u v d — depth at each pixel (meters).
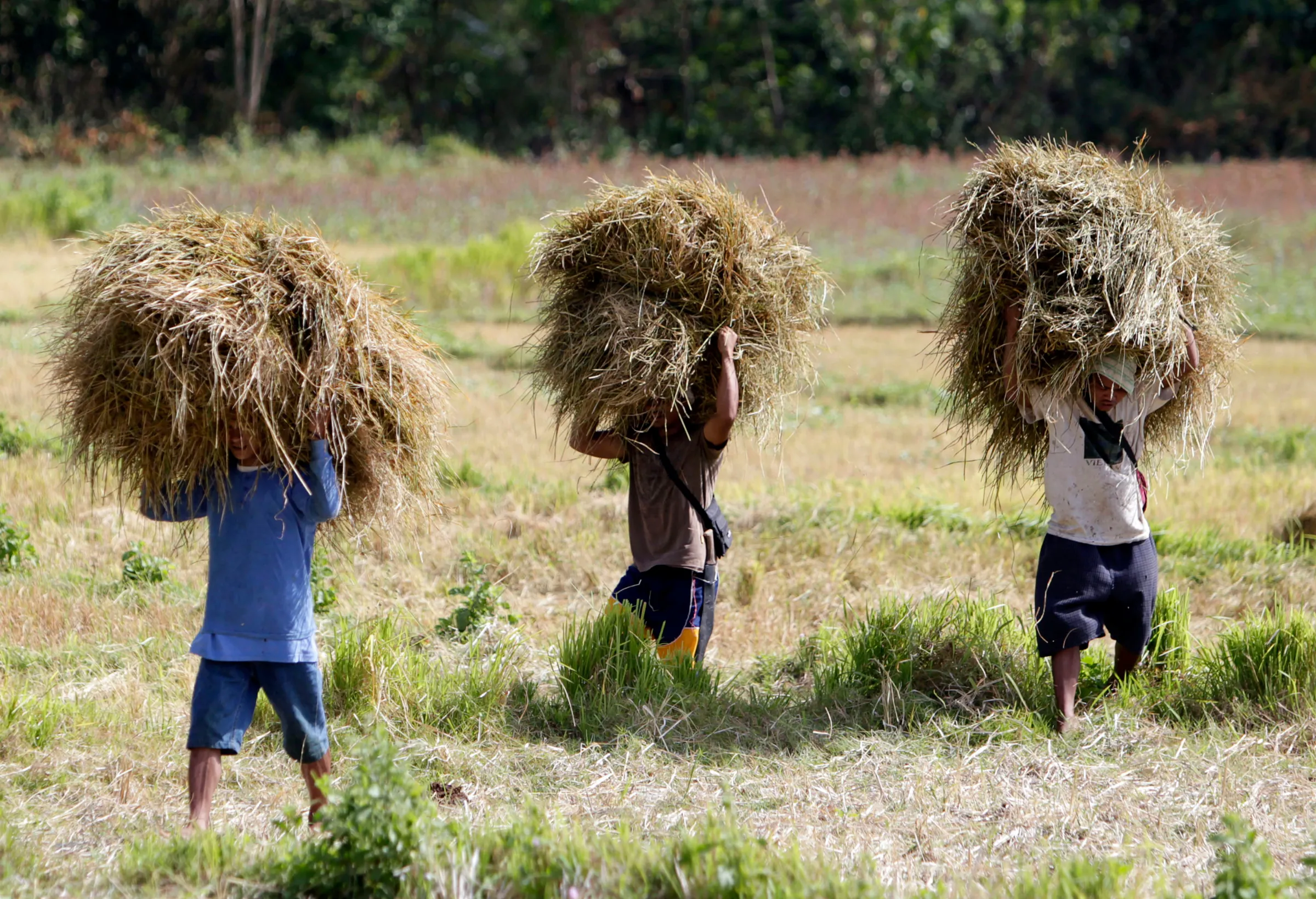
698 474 19.70
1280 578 28.02
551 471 36.12
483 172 137.25
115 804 15.82
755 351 19.89
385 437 16.56
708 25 184.75
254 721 18.55
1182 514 33.44
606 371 19.09
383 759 13.73
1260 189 122.44
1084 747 18.39
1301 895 12.87
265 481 14.97
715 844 13.11
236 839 14.30
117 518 28.56
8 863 13.61
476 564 25.92
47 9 153.38
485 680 19.59
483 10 180.62
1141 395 19.22
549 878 12.75
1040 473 21.16
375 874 12.97
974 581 27.44
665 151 179.62
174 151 141.38
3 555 25.11
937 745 18.55
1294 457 42.00
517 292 72.88
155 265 14.80
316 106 169.38
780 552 29.25
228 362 14.51
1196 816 15.95
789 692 20.69
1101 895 12.73
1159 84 190.50
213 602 14.76
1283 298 77.25
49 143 133.88
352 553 23.67
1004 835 15.36
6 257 75.81
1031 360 19.09
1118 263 18.56
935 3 173.62
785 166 147.25
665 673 19.56
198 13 166.25
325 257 15.65
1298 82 177.12
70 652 20.75
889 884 13.62
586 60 181.50
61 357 15.70
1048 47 180.88
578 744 18.53
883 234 97.69
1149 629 19.91
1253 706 19.42
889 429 46.00
